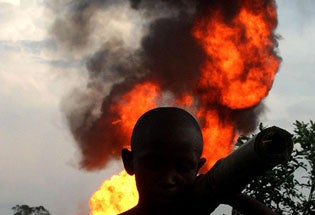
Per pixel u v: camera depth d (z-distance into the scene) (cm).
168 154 265
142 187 271
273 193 1005
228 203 279
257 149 229
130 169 277
